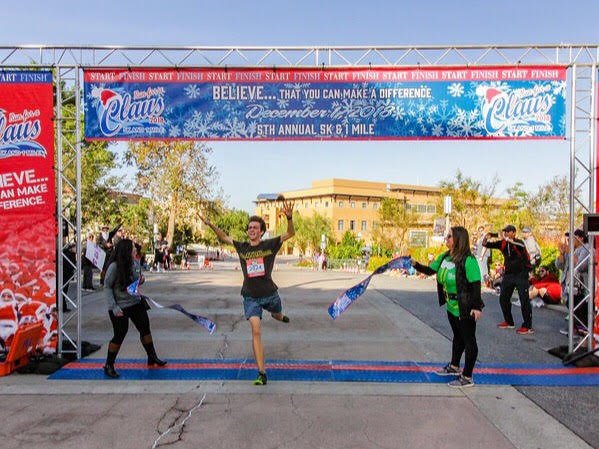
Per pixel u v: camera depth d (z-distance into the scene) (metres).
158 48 7.04
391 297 14.39
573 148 7.01
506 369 6.53
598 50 6.98
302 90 7.19
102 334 8.70
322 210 73.19
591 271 6.92
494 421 4.81
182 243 46.84
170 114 7.17
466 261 5.77
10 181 6.76
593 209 7.00
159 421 4.80
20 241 6.77
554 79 7.10
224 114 7.19
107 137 7.12
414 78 7.18
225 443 4.34
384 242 44.12
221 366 6.64
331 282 20.45
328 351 7.52
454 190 31.61
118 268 6.21
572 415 4.97
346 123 7.20
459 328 6.09
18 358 6.38
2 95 6.77
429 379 6.10
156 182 36.50
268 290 5.96
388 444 4.32
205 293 15.01
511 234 9.12
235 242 6.11
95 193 24.47
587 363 6.63
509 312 9.35
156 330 9.07
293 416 4.93
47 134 6.80
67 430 4.60
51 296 6.83
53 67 6.88
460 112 7.17
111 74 7.10
